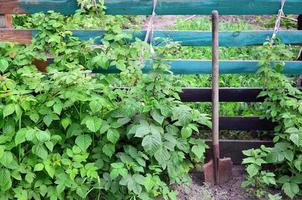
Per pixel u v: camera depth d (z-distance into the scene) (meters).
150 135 4.27
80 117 4.44
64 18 5.01
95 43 4.96
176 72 5.03
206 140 5.04
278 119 4.80
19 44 4.92
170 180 4.51
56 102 4.35
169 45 4.57
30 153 4.31
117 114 4.44
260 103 5.37
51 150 4.21
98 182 4.29
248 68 5.00
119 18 5.32
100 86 4.48
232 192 4.75
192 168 4.96
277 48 4.86
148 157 4.45
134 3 4.90
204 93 5.09
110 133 4.34
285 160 4.71
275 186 4.73
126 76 4.68
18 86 4.54
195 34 4.97
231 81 6.23
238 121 5.15
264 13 4.95
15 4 4.91
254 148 5.07
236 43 5.03
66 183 4.24
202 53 6.96
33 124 4.38
